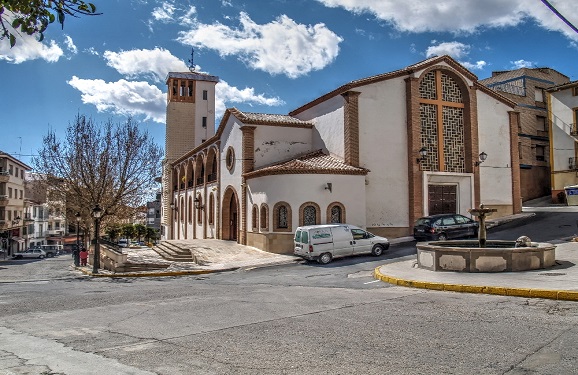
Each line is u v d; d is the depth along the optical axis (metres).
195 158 39.91
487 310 8.56
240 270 20.34
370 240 20.89
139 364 5.79
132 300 11.50
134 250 33.50
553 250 13.55
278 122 28.14
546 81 44.22
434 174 26.53
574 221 25.42
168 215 50.22
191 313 9.23
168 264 22.69
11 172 58.38
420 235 23.61
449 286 11.25
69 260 46.84
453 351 6.03
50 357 6.18
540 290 9.64
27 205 65.50
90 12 4.47
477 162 27.91
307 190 23.12
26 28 4.39
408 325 7.57
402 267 15.66
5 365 5.81
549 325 7.21
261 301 10.51
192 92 52.47
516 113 30.12
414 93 26.33
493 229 25.55
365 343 6.56
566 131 38.78
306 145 28.91
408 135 26.25
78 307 10.63
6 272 28.59
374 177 25.33
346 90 25.12
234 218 30.94
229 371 5.48
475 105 28.30
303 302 10.18
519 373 5.13
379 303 9.73
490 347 6.14
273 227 23.69
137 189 31.80
